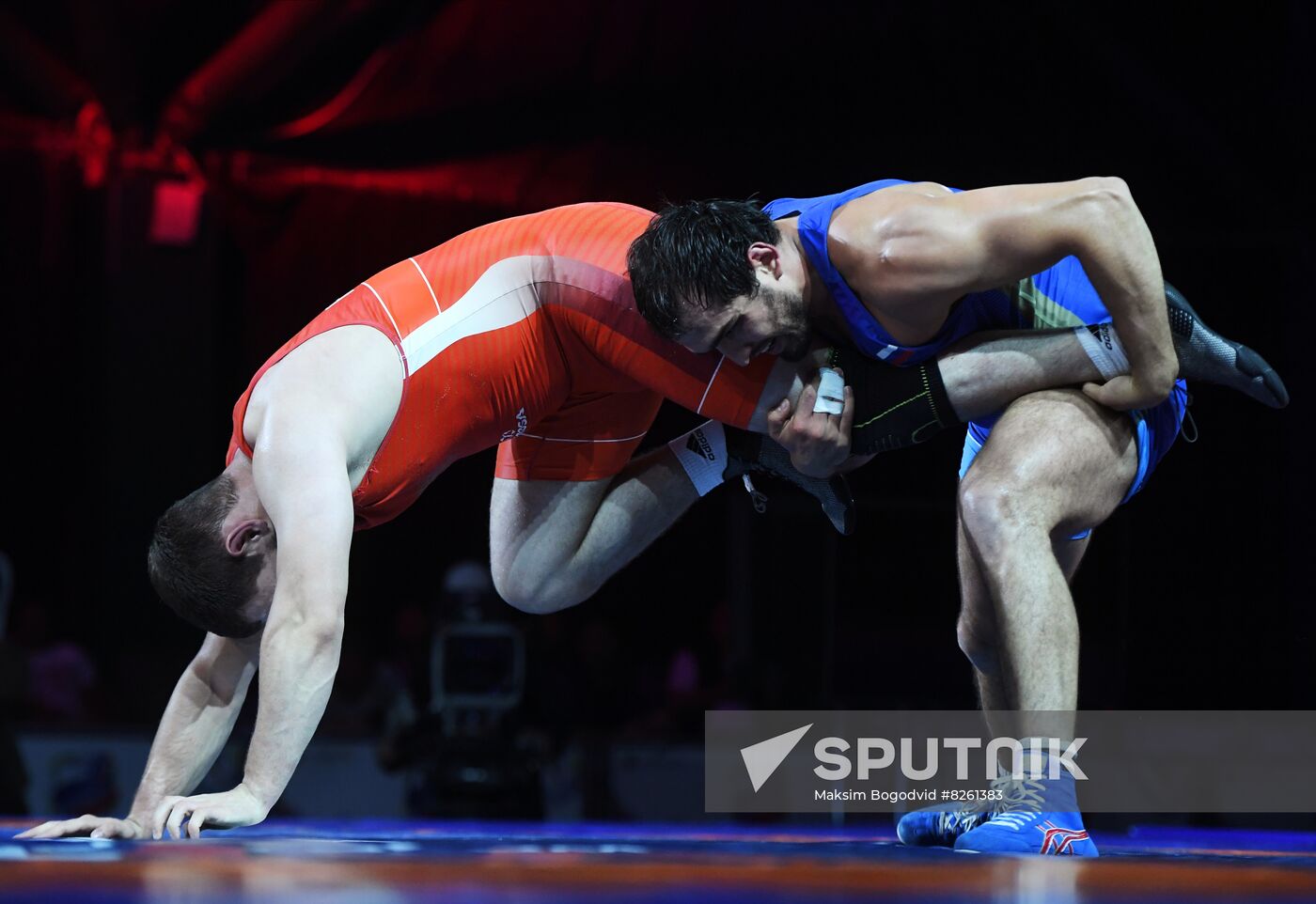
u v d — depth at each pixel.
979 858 2.21
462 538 12.72
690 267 2.78
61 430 12.20
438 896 1.41
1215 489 9.43
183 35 11.16
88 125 11.17
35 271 11.98
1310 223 9.59
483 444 3.16
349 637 10.86
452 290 3.02
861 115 10.72
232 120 11.16
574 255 3.09
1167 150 9.91
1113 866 2.04
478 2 10.62
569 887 1.53
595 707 8.74
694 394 3.07
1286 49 9.47
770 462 3.36
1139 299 2.71
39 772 7.24
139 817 2.82
